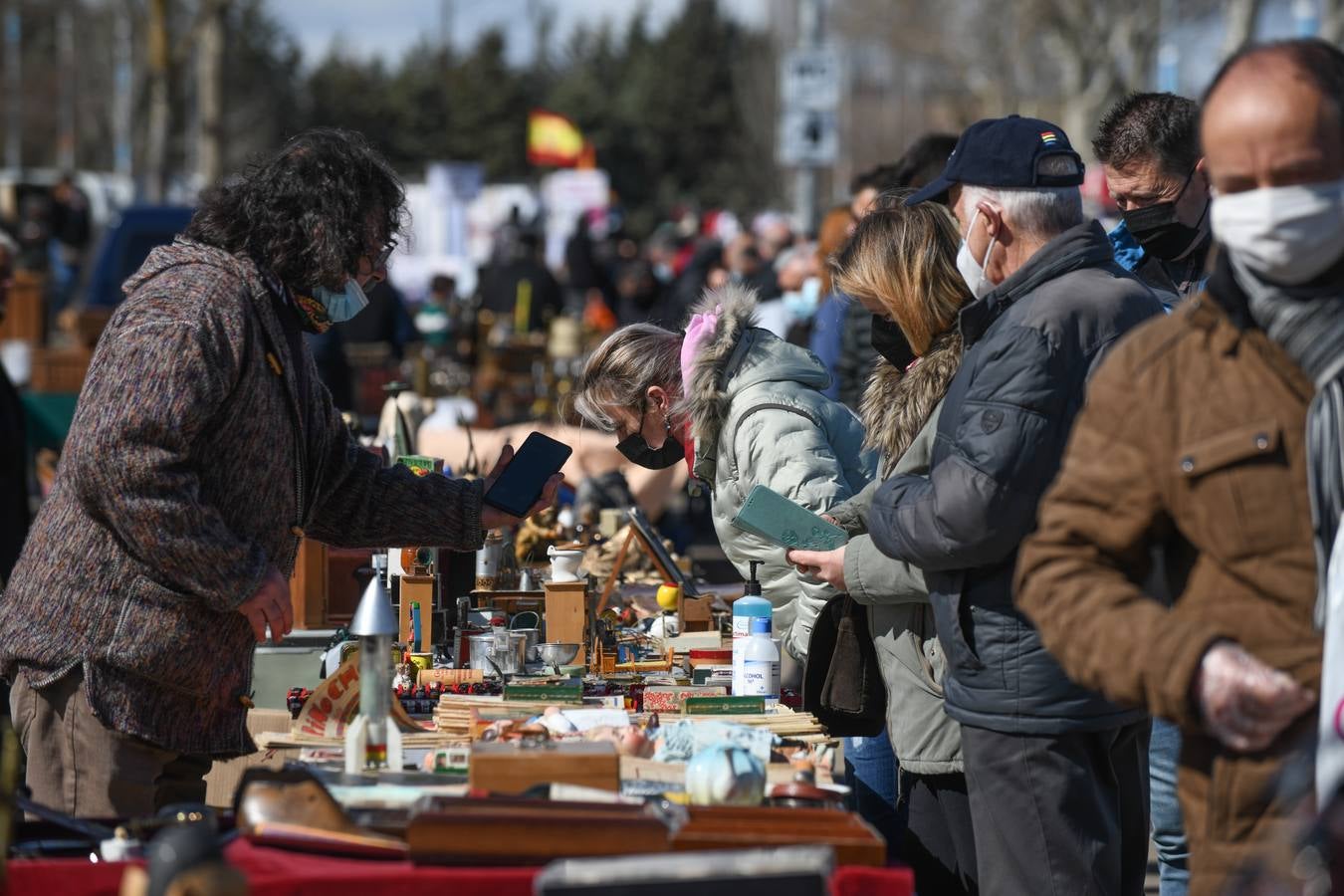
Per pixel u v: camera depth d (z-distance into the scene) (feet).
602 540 39.83
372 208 23.89
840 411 29.94
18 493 40.93
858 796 30.30
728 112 465.88
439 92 474.08
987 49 304.91
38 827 19.93
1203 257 31.27
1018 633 22.43
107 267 101.40
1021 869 22.67
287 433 23.88
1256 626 15.42
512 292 104.99
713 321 29.81
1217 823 15.80
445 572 31.27
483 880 17.06
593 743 20.76
